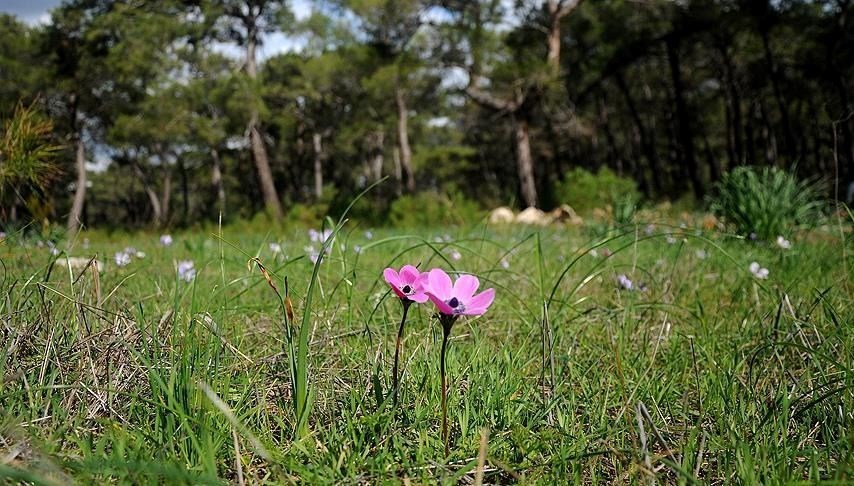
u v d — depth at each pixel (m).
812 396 1.76
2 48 23.58
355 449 1.46
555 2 23.69
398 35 25.41
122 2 24.38
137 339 1.88
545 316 1.92
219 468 1.41
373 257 4.98
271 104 35.34
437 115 39.81
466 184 50.34
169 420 1.42
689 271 3.97
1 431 1.38
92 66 23.50
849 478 1.27
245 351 2.17
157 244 8.16
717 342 2.41
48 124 3.34
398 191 40.72
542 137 37.94
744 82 32.53
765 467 1.36
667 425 1.72
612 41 28.05
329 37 34.25
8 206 3.52
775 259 4.68
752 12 23.69
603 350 2.34
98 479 1.22
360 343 2.26
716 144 45.09
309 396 1.51
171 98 26.52
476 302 1.35
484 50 24.03
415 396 1.76
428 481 1.36
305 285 3.15
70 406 1.58
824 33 23.42
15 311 2.01
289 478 1.32
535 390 1.93
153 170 52.72
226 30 27.61
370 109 33.66
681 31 26.62
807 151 33.31
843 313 2.62
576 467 1.38
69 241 2.44
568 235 8.95
